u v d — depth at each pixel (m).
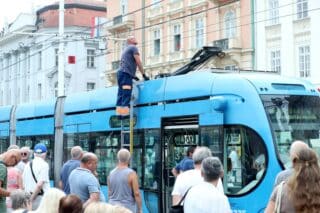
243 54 39.25
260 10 37.97
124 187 9.67
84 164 9.40
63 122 17.81
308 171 5.73
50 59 66.56
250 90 10.96
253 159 10.64
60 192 6.46
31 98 70.00
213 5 41.84
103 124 15.25
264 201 10.36
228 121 11.12
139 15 49.97
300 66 35.31
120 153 9.80
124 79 13.78
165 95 12.80
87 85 67.19
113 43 53.59
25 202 6.99
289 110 11.03
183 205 7.55
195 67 14.07
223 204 6.71
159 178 12.69
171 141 12.53
